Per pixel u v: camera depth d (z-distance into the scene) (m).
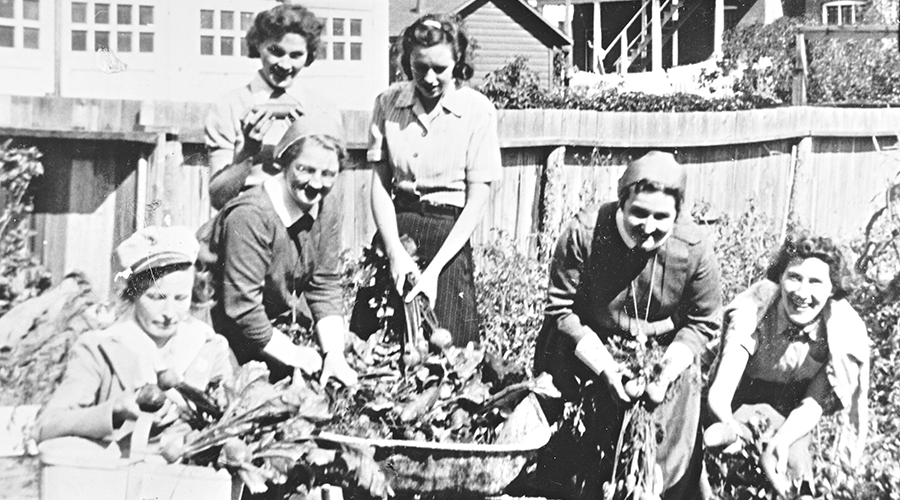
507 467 4.68
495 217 5.22
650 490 5.16
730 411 5.34
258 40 4.93
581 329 5.23
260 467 4.66
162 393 4.68
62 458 4.58
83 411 4.64
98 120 4.85
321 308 4.99
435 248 5.04
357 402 4.89
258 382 4.74
